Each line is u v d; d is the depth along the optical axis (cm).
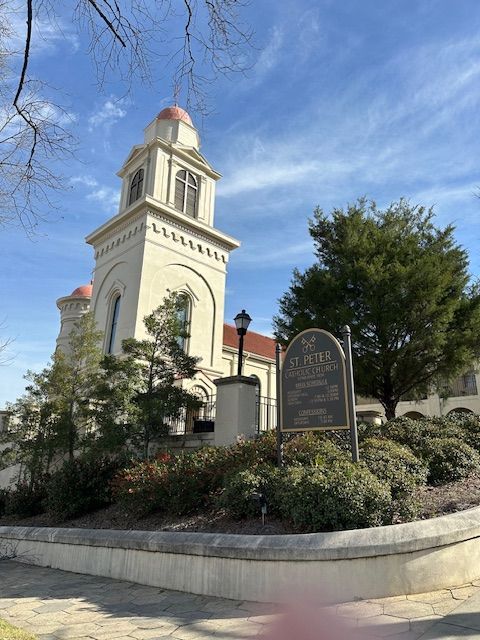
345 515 564
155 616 520
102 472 1071
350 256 1569
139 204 2091
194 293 2203
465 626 404
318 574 511
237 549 568
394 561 502
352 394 722
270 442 889
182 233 2220
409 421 1041
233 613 507
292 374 798
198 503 809
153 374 1248
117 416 1191
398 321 1433
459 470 804
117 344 1983
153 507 864
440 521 538
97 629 486
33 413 1326
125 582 695
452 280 1526
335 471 636
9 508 1268
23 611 570
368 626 428
